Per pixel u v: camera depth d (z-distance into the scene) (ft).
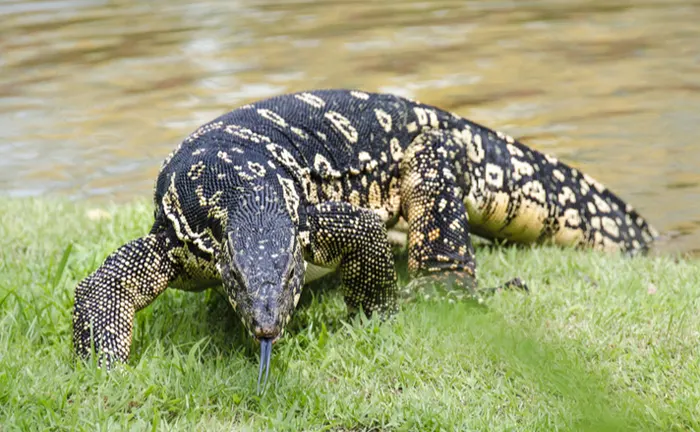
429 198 29.71
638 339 25.14
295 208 24.90
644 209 40.14
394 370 23.17
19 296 26.23
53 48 71.92
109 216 36.65
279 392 21.74
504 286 28.84
